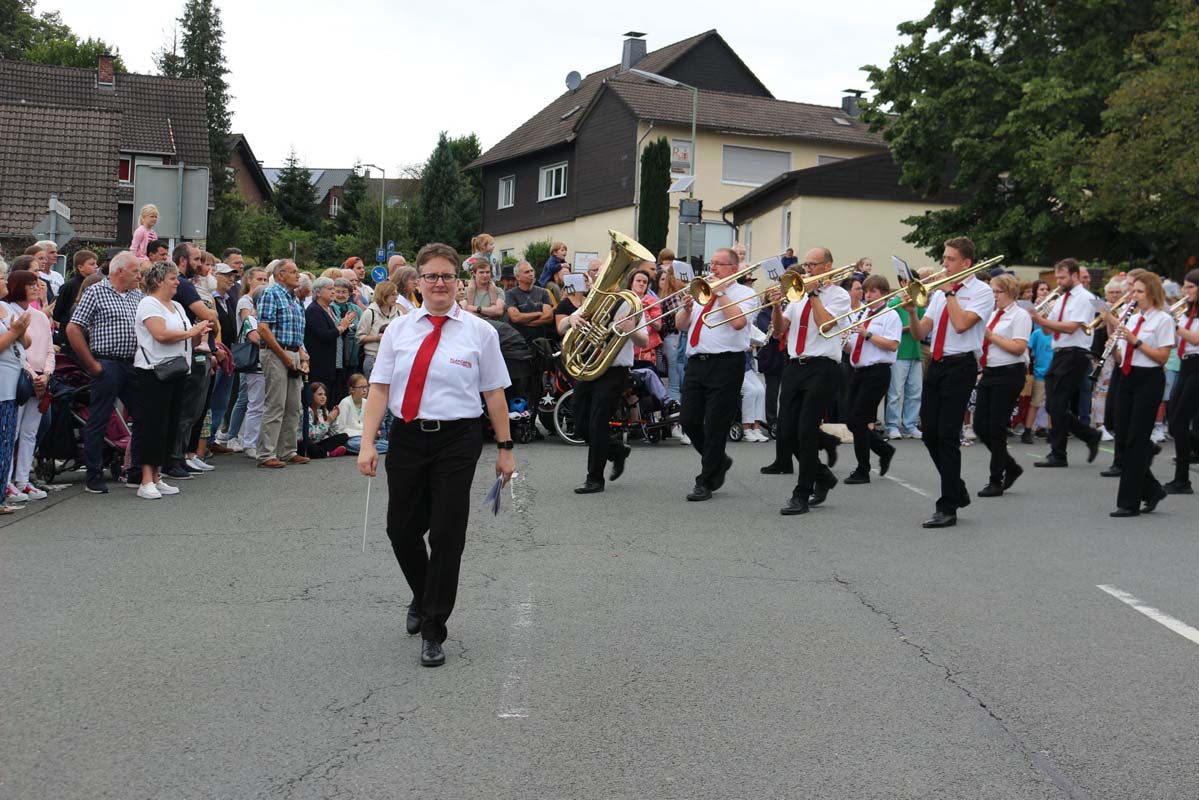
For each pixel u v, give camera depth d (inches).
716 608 264.8
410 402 224.2
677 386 600.4
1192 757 181.3
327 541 331.6
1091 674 221.9
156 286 396.2
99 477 408.8
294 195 3253.0
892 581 295.0
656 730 188.5
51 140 1354.6
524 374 547.5
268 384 470.3
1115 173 844.0
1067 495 440.5
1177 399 452.1
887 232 1366.9
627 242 406.6
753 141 1625.2
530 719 192.7
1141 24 1074.1
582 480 450.3
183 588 276.7
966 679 217.5
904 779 170.7
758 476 469.4
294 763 173.0
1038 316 513.0
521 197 1921.8
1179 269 1021.8
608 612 259.8
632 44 1923.0
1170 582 299.0
